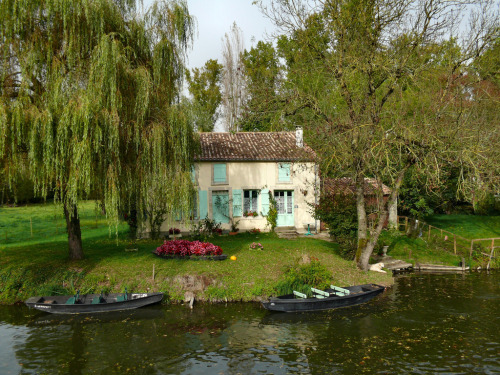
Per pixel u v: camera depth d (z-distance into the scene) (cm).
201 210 2334
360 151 1471
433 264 1961
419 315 1277
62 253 1747
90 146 1228
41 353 1009
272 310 1318
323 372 900
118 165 1317
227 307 1369
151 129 1389
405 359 959
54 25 1301
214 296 1416
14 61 1295
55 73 1260
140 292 1422
